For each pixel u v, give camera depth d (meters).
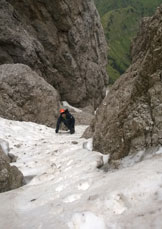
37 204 4.04
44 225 3.14
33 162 6.64
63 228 2.96
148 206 2.98
